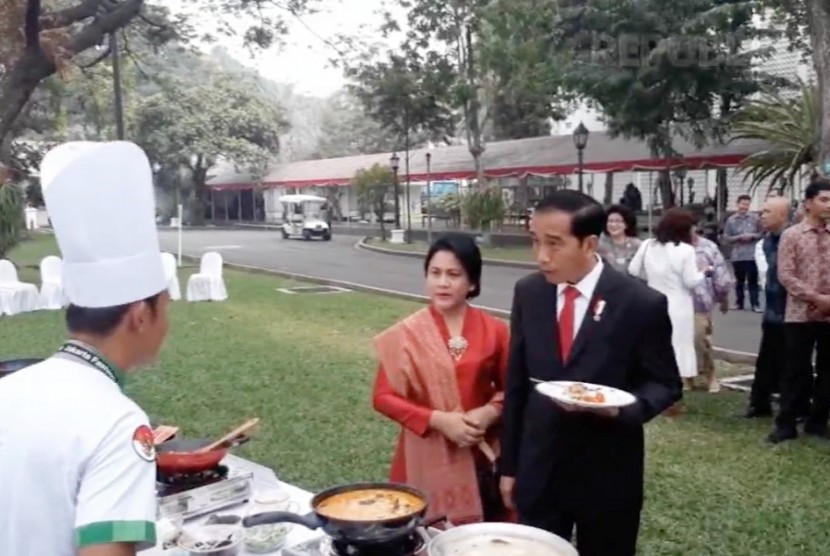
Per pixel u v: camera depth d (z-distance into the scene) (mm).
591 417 2648
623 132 22281
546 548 1948
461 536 1992
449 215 32531
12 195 18547
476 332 3057
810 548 4305
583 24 21453
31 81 10492
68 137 32531
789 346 5980
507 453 2859
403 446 3102
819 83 11852
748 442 6133
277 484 2664
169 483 2416
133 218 1612
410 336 3012
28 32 10180
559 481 2697
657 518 4699
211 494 2406
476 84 24984
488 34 22781
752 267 12977
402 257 25984
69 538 1483
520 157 29156
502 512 3064
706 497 5020
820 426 6203
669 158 22078
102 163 1581
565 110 28922
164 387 8008
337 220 44125
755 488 5172
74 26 14328
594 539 2711
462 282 3004
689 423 6664
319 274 20422
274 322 12227
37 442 1490
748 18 19656
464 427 2891
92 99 26547
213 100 47875
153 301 1649
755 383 6770
